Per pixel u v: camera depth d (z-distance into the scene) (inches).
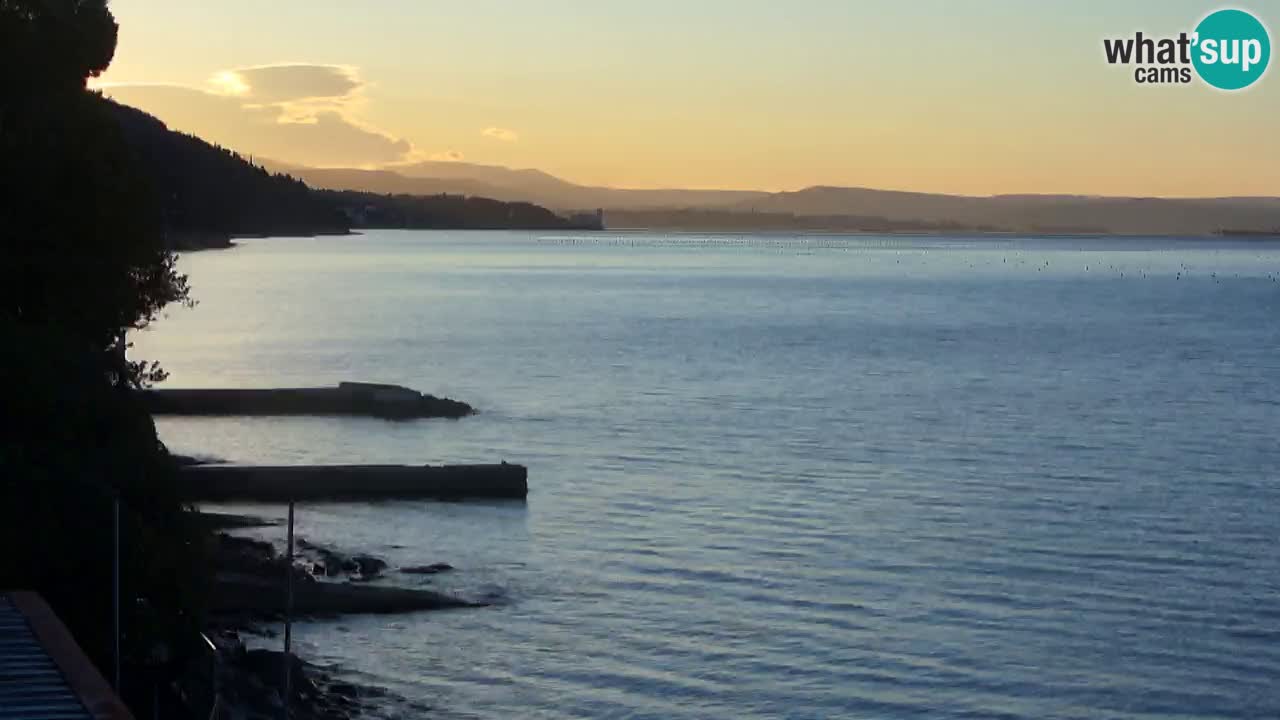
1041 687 1700.3
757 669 1743.4
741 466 3245.6
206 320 7416.3
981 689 1691.7
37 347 1659.7
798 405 4387.3
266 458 3294.8
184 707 1301.7
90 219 1990.7
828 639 1863.9
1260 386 4963.1
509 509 2701.8
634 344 6432.1
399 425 3846.0
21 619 930.1
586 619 1936.5
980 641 1862.7
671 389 4793.3
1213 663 1788.9
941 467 3240.7
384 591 1953.7
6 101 2026.3
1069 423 3998.5
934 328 7509.8
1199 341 6801.2
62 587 1310.3
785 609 1999.3
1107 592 2102.6
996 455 3420.3
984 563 2279.8
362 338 6550.2
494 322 7628.0
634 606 2003.0
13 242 1914.4
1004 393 4731.8
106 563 1327.5
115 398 1712.6
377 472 2765.7
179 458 2965.1
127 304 2065.7
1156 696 1678.2
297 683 1571.1
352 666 1717.5
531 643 1824.6
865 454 3427.7
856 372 5374.0
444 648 1795.0
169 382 4813.0
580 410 4229.8
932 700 1653.5
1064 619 1961.1
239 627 1818.4
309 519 2578.7
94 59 2183.8
